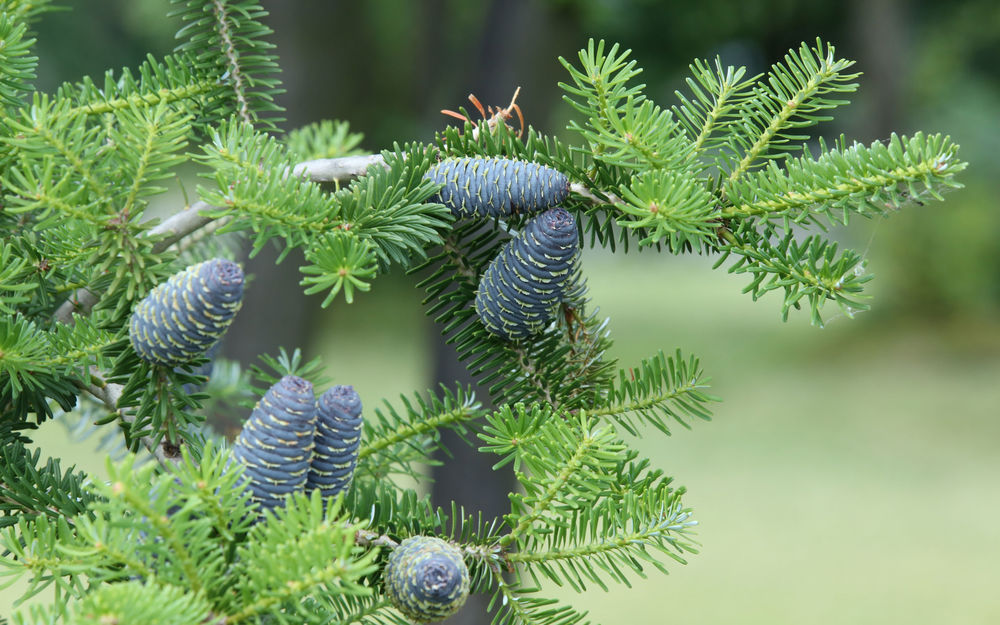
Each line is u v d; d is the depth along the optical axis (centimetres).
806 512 446
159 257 85
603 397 91
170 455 85
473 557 86
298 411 81
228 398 104
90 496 87
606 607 340
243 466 79
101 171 84
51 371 86
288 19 250
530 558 85
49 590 269
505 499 228
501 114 89
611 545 85
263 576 78
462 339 90
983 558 384
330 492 83
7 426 89
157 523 77
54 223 84
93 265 87
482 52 242
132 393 85
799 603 344
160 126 83
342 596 86
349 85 300
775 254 85
